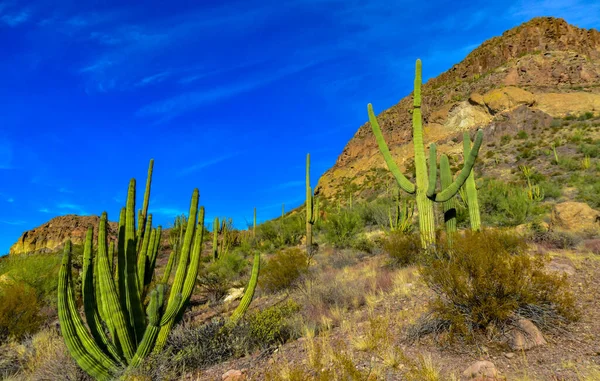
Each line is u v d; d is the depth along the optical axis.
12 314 8.42
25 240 52.97
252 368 4.81
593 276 6.46
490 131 62.59
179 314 6.04
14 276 11.05
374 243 16.05
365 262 12.78
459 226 19.09
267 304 9.75
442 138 68.94
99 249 5.60
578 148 43.53
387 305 6.51
